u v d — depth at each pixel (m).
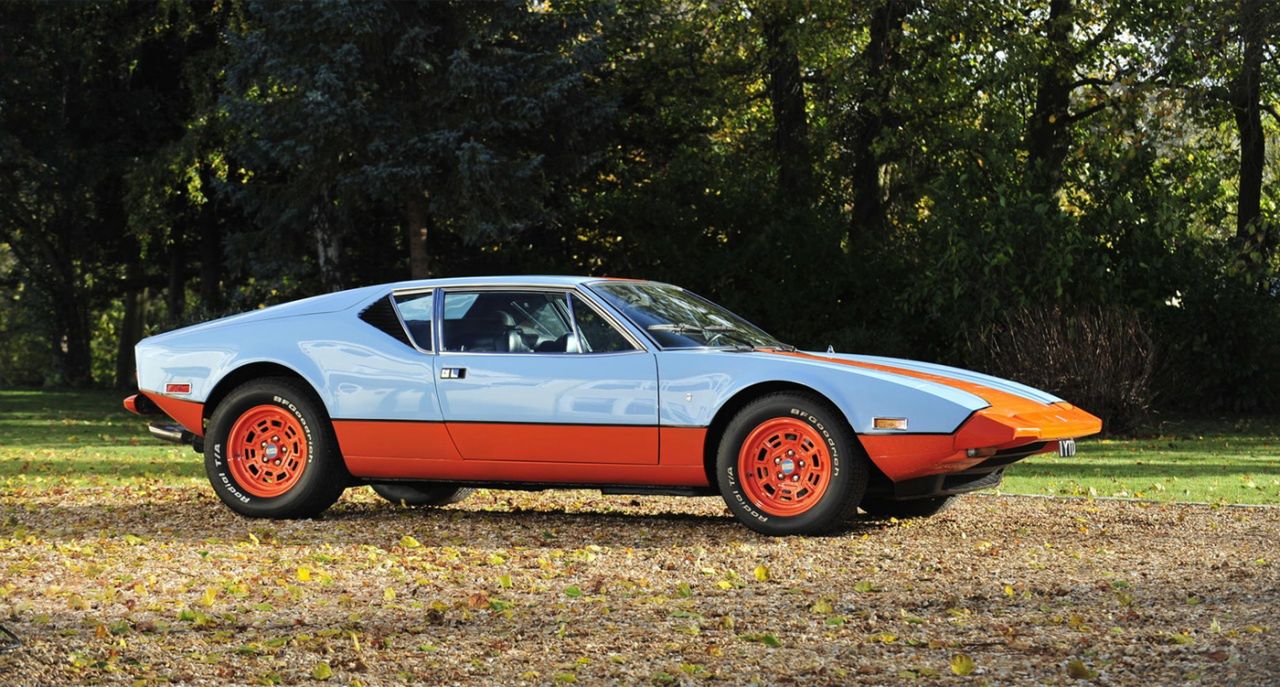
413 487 8.98
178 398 8.32
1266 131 26.53
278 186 23.62
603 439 7.44
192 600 5.57
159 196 27.53
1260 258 19.39
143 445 15.15
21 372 49.88
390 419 7.78
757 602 5.52
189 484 10.40
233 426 8.16
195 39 29.16
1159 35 21.59
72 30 29.55
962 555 6.70
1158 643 4.59
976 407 6.94
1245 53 18.70
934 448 6.92
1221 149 25.42
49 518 8.20
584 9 22.39
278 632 4.97
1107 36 24.03
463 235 21.58
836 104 24.84
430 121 21.20
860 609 5.36
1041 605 5.36
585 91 22.73
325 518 8.19
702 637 4.86
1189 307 20.00
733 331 7.99
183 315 26.52
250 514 8.11
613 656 4.52
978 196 19.84
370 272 26.97
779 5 24.02
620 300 7.72
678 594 5.73
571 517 8.33
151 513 8.38
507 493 9.74
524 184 21.03
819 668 4.37
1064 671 4.26
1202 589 5.61
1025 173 20.22
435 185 21.34
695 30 26.28
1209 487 10.32
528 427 7.54
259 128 21.50
